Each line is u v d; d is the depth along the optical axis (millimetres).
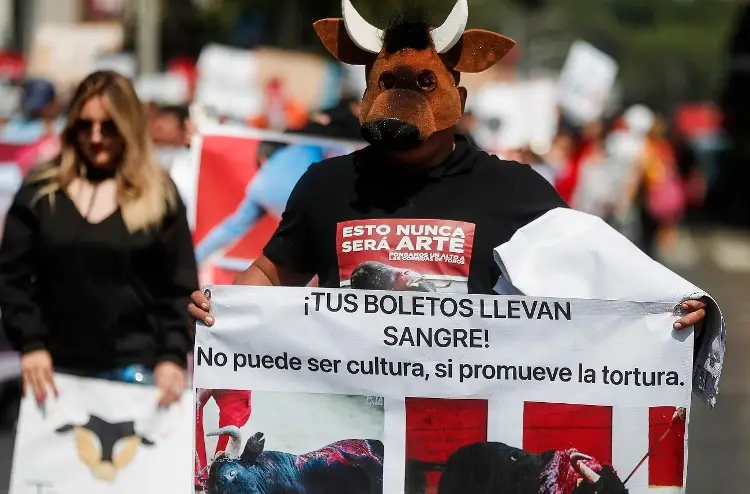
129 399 5676
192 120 7945
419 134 4156
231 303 4121
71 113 5699
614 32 95438
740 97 34250
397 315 4109
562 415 4109
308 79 17359
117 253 5625
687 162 33875
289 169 7660
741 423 9828
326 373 4109
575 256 4219
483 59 4375
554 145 18719
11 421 8781
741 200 37781
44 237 5648
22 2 27906
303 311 4113
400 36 4332
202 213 7598
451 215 4254
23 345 5617
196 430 4129
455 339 4102
